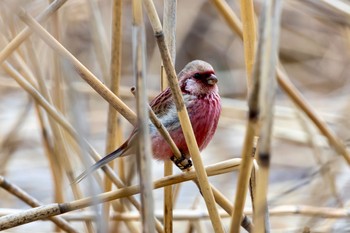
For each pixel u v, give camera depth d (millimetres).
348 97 13203
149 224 6105
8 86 12281
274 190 11781
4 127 12516
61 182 9672
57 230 9703
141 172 6129
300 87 15555
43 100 8367
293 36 15648
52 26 8883
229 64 16188
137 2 6262
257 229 5965
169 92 8422
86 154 6816
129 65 15641
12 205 11305
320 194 10320
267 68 5812
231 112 13516
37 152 12922
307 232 8469
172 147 7484
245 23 7539
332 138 9711
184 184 12477
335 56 15391
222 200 7652
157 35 6750
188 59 16359
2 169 11656
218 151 13656
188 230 9555
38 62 9086
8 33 9008
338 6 10078
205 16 16266
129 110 7168
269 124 5828
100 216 6723
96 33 10023
